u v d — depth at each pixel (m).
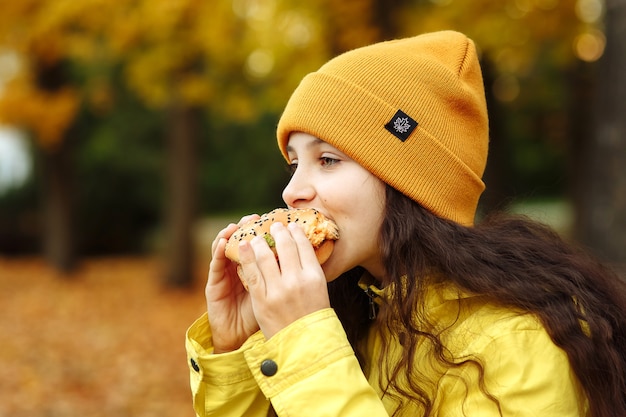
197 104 10.88
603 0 4.55
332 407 1.25
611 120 4.25
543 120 15.13
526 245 1.55
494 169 10.09
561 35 7.91
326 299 1.37
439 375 1.41
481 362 1.33
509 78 11.16
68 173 13.54
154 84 9.75
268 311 1.36
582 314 1.45
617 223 4.21
